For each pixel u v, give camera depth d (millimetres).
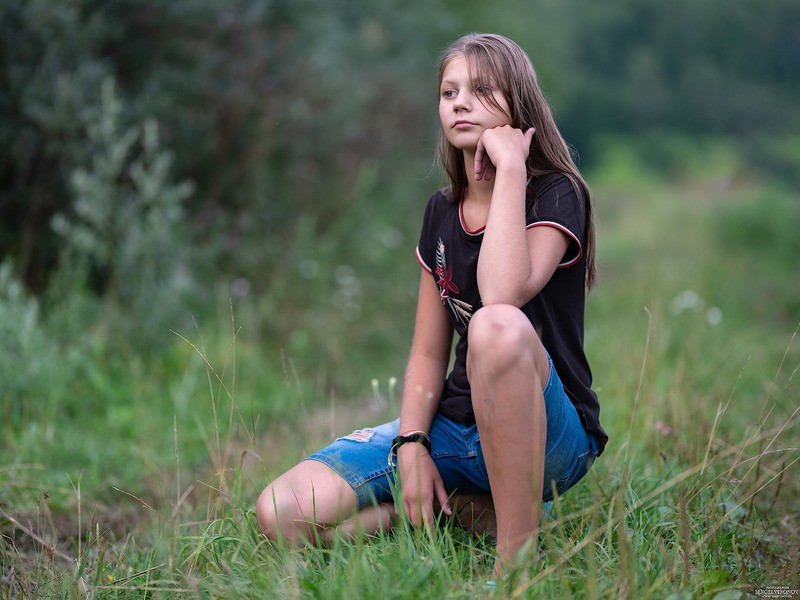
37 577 3645
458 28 18391
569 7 54531
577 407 3732
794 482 4625
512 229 3461
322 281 10492
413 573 3160
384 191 13914
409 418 3795
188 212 10422
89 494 5289
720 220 21594
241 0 10484
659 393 6168
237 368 8109
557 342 3727
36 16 8500
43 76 8625
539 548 3582
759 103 41156
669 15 56219
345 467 3752
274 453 5691
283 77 11180
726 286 13703
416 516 3570
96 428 6539
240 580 3348
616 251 20688
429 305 4117
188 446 6410
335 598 3045
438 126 4102
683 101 56875
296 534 3635
